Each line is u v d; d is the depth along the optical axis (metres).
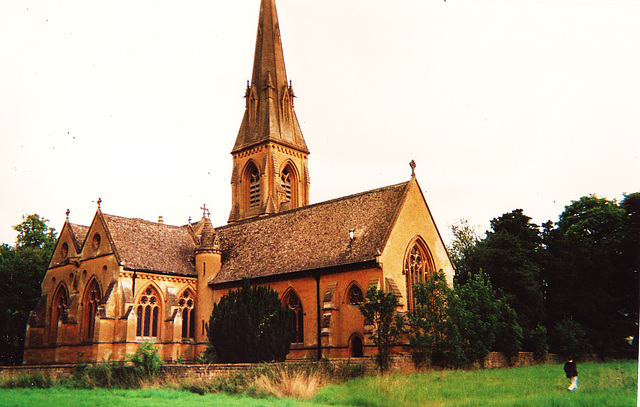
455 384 33.69
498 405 25.36
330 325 46.59
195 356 54.97
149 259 55.09
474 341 46.50
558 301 62.34
